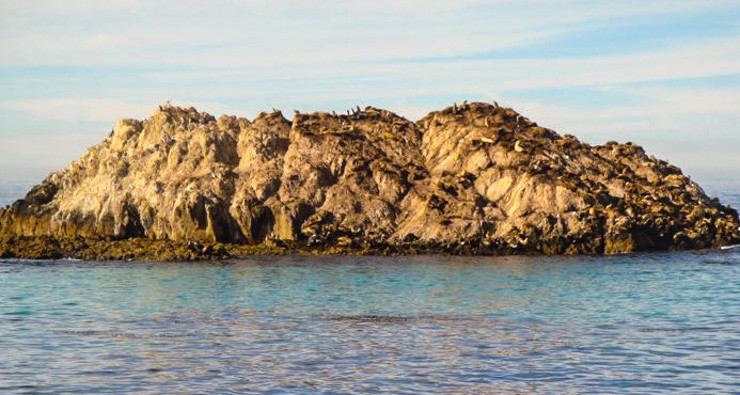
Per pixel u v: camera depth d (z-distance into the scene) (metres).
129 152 135.25
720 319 72.31
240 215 121.50
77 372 54.44
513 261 110.44
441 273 100.88
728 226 126.12
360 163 129.88
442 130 137.00
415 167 131.75
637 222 119.62
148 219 123.44
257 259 113.38
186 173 128.75
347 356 58.81
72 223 125.25
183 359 57.91
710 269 103.56
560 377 53.38
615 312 76.19
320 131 135.50
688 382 52.25
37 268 106.31
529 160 127.31
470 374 54.09
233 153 133.50
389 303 81.31
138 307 79.44
